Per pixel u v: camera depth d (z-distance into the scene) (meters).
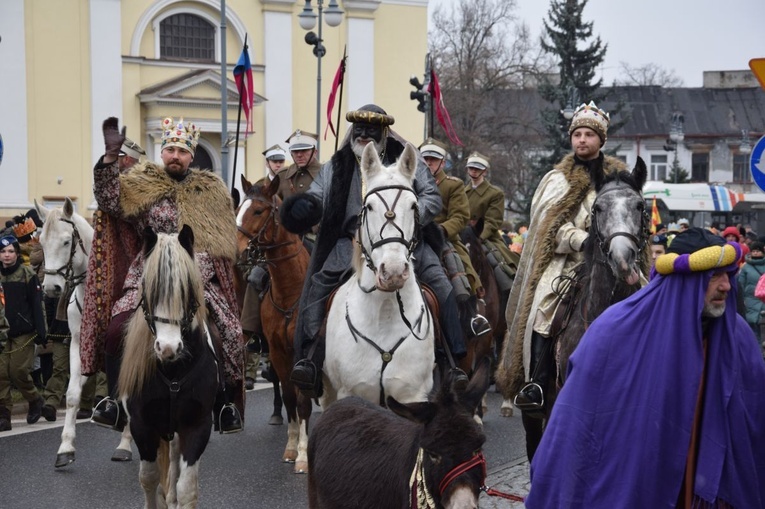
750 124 78.19
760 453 4.32
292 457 10.09
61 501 8.61
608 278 6.64
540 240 7.39
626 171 6.93
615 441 4.27
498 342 13.59
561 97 54.00
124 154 10.84
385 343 6.90
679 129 64.56
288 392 9.97
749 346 4.36
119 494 8.84
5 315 11.95
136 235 7.96
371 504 5.04
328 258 7.66
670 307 4.30
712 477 4.18
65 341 12.67
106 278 7.82
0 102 36.69
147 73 38.81
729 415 4.26
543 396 7.21
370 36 41.78
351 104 41.69
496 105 62.25
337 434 5.44
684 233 4.36
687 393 4.22
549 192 7.47
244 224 9.63
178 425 7.01
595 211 6.73
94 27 37.75
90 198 38.00
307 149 12.62
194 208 7.87
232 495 8.75
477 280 11.06
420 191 7.57
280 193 12.77
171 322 6.54
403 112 42.78
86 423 12.46
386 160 7.75
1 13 36.59
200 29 39.88
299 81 40.91
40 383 14.05
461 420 4.49
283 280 9.62
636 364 4.30
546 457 4.37
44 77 37.38
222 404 7.75
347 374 6.98
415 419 4.55
